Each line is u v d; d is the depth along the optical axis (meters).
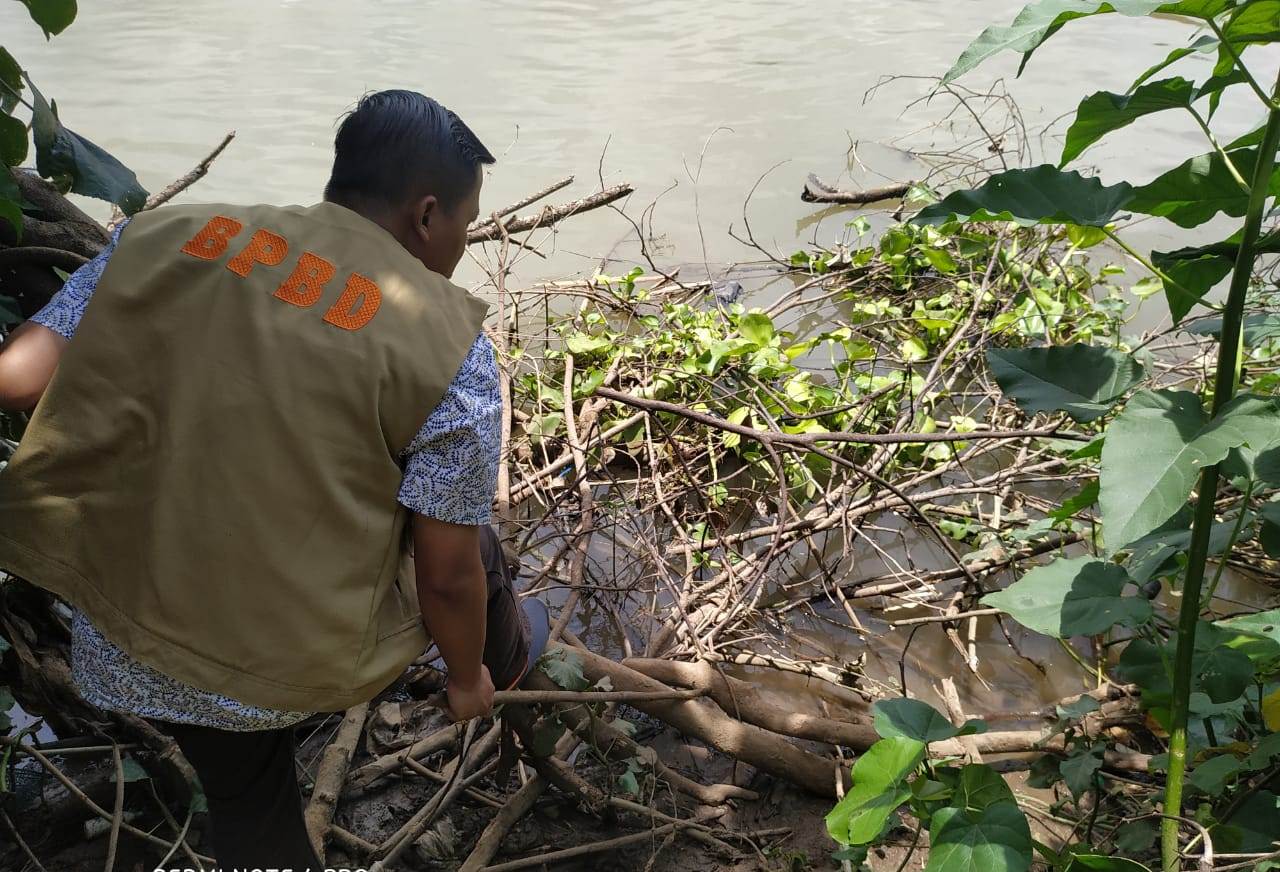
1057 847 2.44
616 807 2.48
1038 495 3.98
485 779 2.61
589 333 4.82
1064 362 2.13
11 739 2.42
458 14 9.68
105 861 2.38
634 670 2.74
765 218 6.08
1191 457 1.53
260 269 1.57
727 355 4.32
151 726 2.51
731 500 3.97
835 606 3.46
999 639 3.31
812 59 8.52
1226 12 1.61
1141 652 2.13
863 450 4.09
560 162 6.56
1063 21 1.57
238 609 1.55
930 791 2.09
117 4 9.70
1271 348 4.03
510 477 3.94
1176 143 6.71
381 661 1.67
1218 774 1.99
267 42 8.66
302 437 1.53
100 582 1.60
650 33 9.21
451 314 1.62
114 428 1.57
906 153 6.76
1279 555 2.03
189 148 6.43
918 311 5.01
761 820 2.55
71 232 2.60
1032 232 5.23
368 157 1.68
